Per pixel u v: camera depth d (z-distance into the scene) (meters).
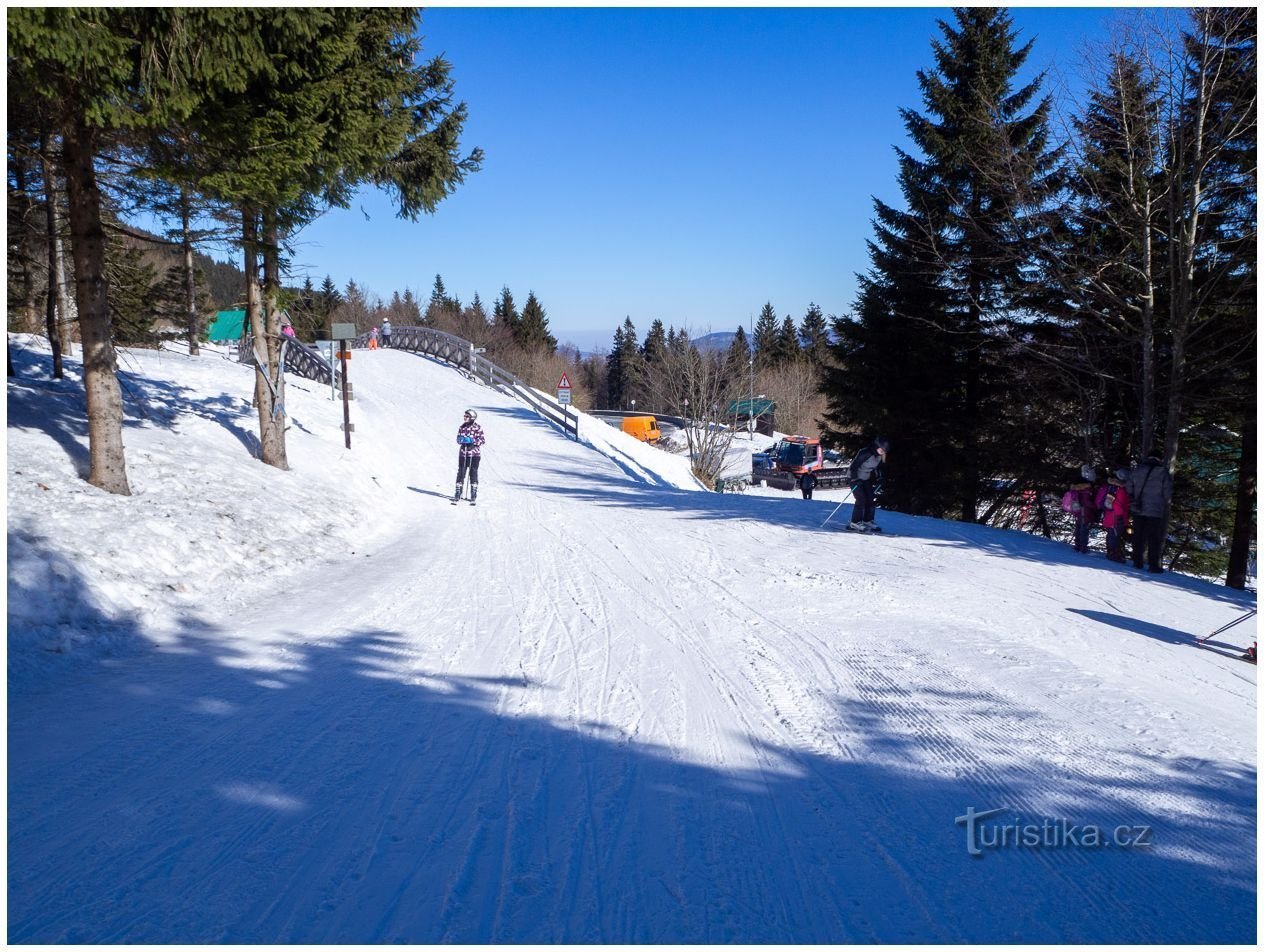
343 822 3.60
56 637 5.86
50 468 8.86
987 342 20.62
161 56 7.02
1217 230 14.93
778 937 2.82
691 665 6.02
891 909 3.00
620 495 17.64
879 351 23.34
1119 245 16.39
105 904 2.93
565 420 28.67
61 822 3.53
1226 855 3.41
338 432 18.53
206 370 21.28
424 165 13.55
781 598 8.19
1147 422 14.55
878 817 3.72
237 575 8.24
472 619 7.35
